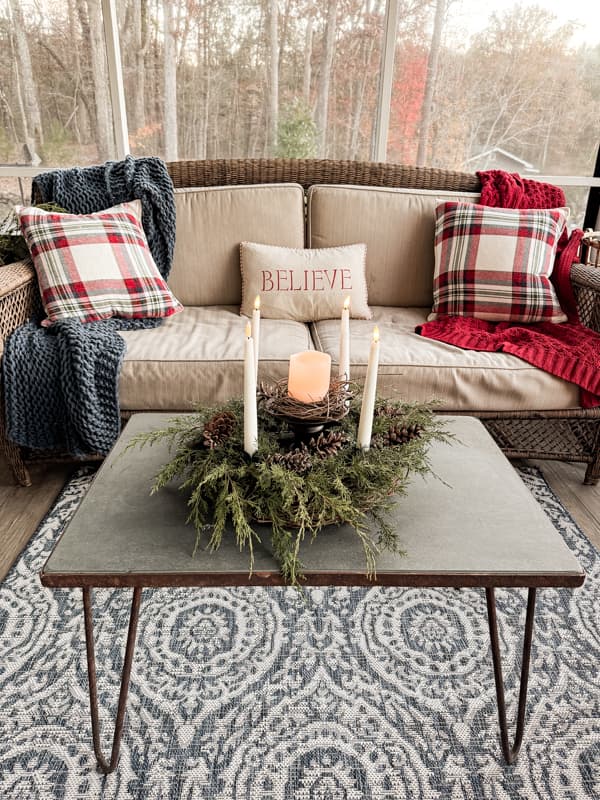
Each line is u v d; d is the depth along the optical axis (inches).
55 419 64.5
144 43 111.0
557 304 75.5
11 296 66.1
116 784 38.2
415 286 84.9
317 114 118.3
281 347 67.9
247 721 42.5
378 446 39.3
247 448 36.4
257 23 110.7
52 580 32.9
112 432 65.1
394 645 49.5
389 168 88.2
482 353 67.3
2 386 63.1
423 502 40.3
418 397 65.4
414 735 41.7
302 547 35.3
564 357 65.7
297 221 84.0
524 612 53.3
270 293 77.5
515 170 123.3
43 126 116.7
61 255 69.9
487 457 46.5
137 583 33.1
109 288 71.3
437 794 37.9
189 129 118.6
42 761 39.5
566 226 82.6
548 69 114.7
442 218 79.7
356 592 55.6
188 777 38.7
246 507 35.8
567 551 35.6
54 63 112.1
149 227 79.4
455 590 56.1
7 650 48.1
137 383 64.2
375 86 116.2
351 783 38.4
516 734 39.9
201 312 80.4
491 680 46.3
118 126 112.6
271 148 120.6
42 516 64.6
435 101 117.6
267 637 50.1
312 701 44.1
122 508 38.7
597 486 72.7
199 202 82.4
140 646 48.8
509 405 65.8
